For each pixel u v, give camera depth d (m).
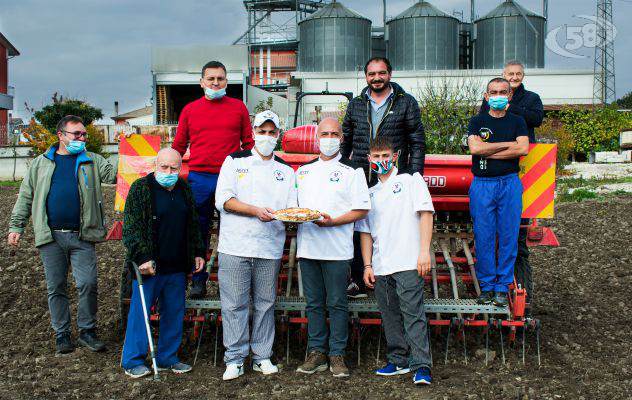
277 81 55.62
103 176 5.79
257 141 5.00
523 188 5.62
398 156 5.34
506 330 5.94
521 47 51.03
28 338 5.91
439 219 6.16
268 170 5.08
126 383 4.82
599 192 15.70
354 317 5.24
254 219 4.96
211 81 5.53
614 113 35.16
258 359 5.07
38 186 5.55
